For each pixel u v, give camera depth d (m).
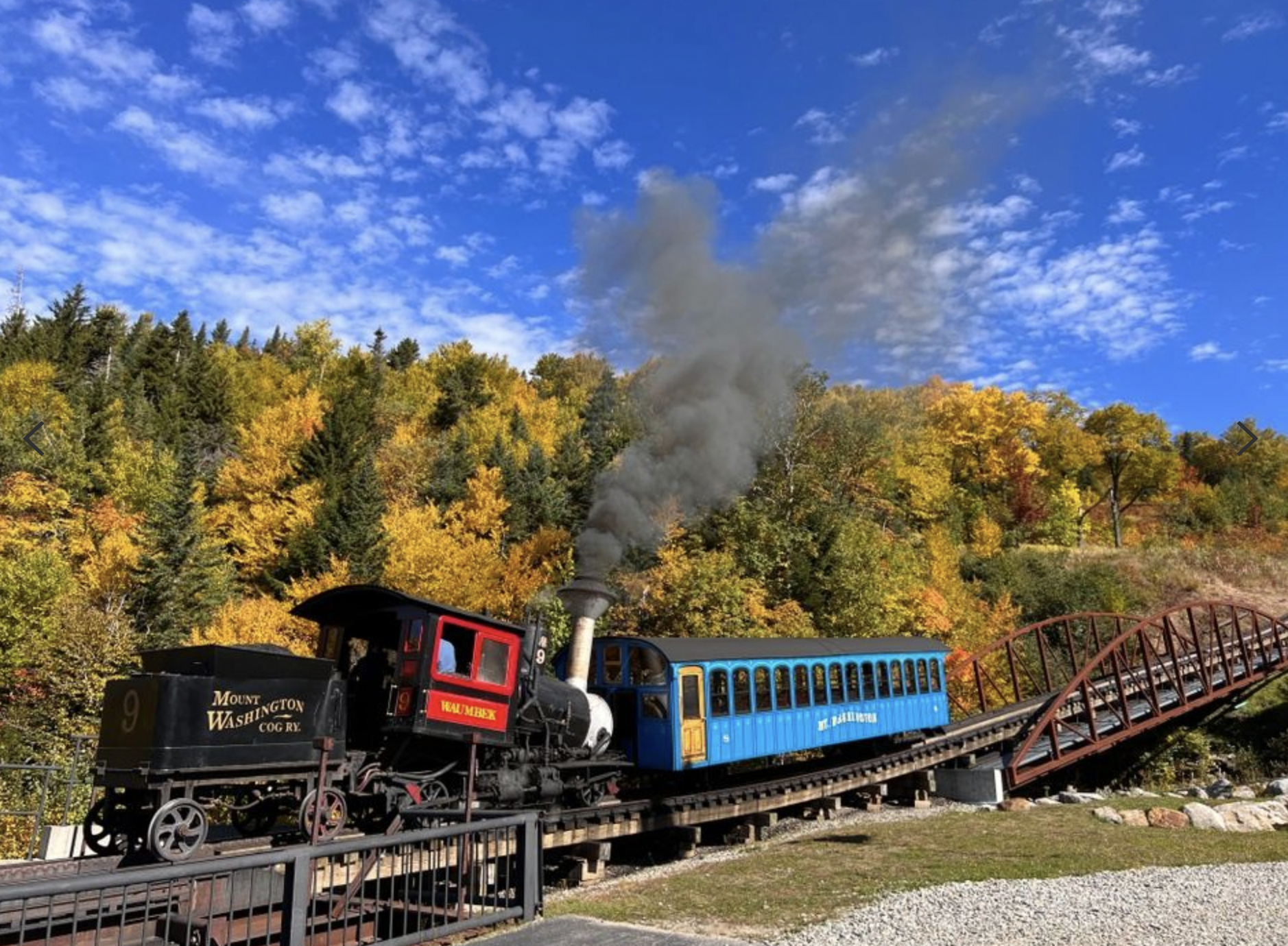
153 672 10.12
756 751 17.53
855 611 30.55
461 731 11.99
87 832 9.55
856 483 40.59
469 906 8.45
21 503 35.31
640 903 9.71
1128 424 64.88
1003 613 37.47
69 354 70.25
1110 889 10.04
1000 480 61.78
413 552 31.23
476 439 56.81
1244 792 21.22
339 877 10.27
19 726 23.11
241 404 70.62
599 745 15.41
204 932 7.93
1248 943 7.79
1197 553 52.47
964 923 8.45
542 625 14.31
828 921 8.70
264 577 36.47
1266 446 80.44
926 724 23.38
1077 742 23.97
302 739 10.27
